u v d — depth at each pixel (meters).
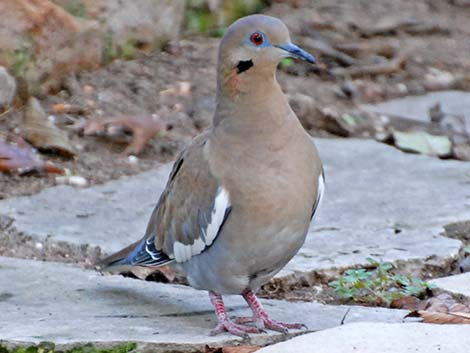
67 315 9.25
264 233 8.59
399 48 18.77
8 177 12.97
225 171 8.65
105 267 9.84
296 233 8.70
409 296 9.98
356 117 15.73
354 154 14.35
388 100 16.95
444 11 21.20
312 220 9.10
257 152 8.58
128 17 16.19
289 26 18.92
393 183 13.23
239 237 8.62
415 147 14.78
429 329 8.55
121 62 16.14
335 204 12.45
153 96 15.34
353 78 17.62
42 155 13.55
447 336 8.38
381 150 14.57
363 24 19.62
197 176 8.83
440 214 12.11
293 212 8.59
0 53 14.28
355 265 10.61
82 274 10.37
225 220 8.66
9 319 9.12
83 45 15.48
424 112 16.38
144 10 16.45
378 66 17.88
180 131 14.57
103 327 8.91
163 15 16.89
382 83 17.53
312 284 10.45
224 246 8.70
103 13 15.72
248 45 8.73
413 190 12.97
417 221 11.90
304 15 19.58
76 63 15.43
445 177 13.52
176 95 15.45
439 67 18.38
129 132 14.18
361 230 11.62
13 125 13.98
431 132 15.47
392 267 10.65
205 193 8.74
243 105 8.71
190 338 8.66
